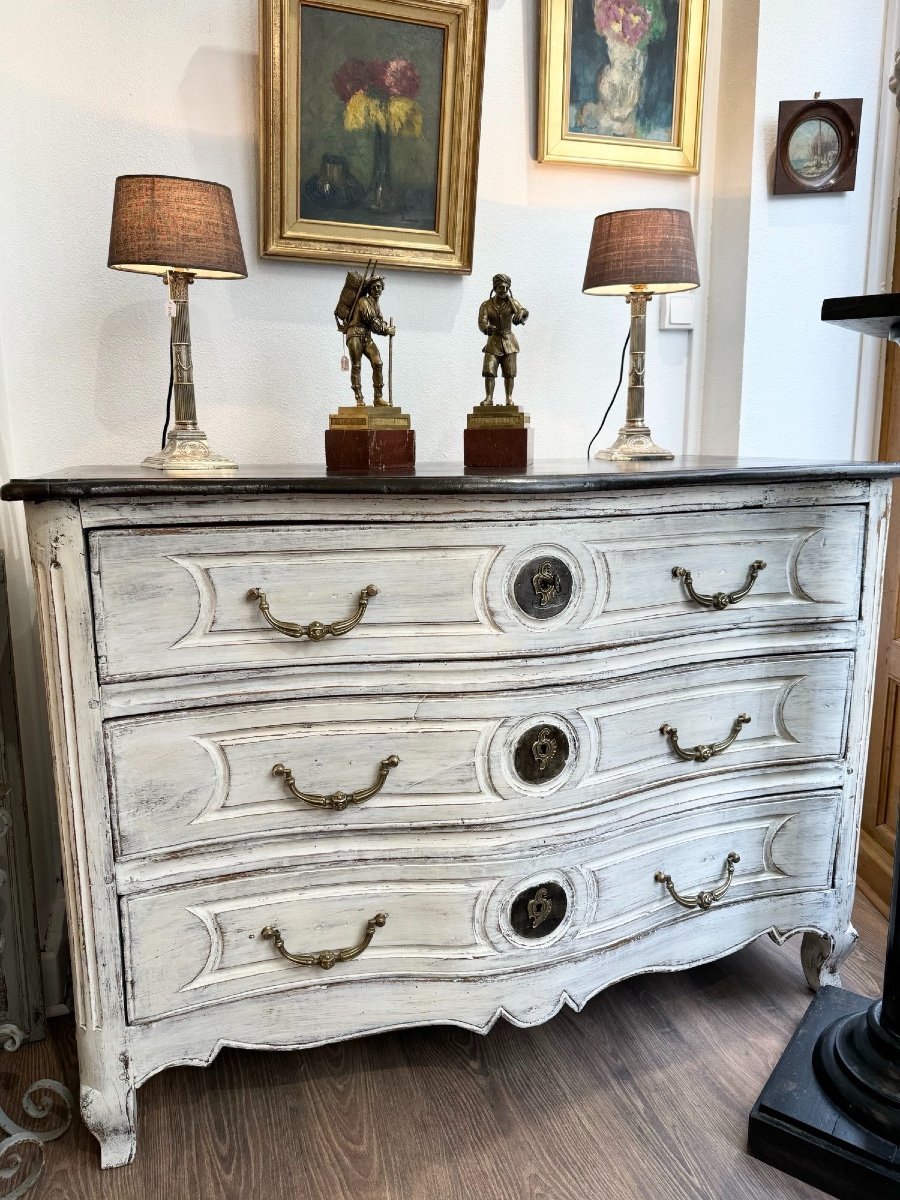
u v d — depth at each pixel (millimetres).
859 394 2047
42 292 1524
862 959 1672
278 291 1676
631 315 1699
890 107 1918
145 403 1621
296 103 1596
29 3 1446
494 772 1190
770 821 1438
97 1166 1166
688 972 1646
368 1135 1229
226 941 1152
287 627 1086
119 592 1025
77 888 1068
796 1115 1185
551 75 1778
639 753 1292
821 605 1379
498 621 1151
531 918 1237
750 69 1854
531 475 1111
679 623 1279
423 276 1783
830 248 1968
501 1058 1397
